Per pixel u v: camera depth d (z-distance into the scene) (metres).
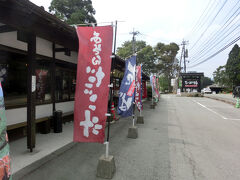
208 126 7.00
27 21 2.95
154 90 14.05
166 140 4.99
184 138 5.23
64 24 3.40
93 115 2.74
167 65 41.66
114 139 4.98
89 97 2.76
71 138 4.60
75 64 7.02
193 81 31.52
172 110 11.66
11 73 4.35
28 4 2.52
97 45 2.77
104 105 2.70
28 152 3.61
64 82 6.56
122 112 5.29
